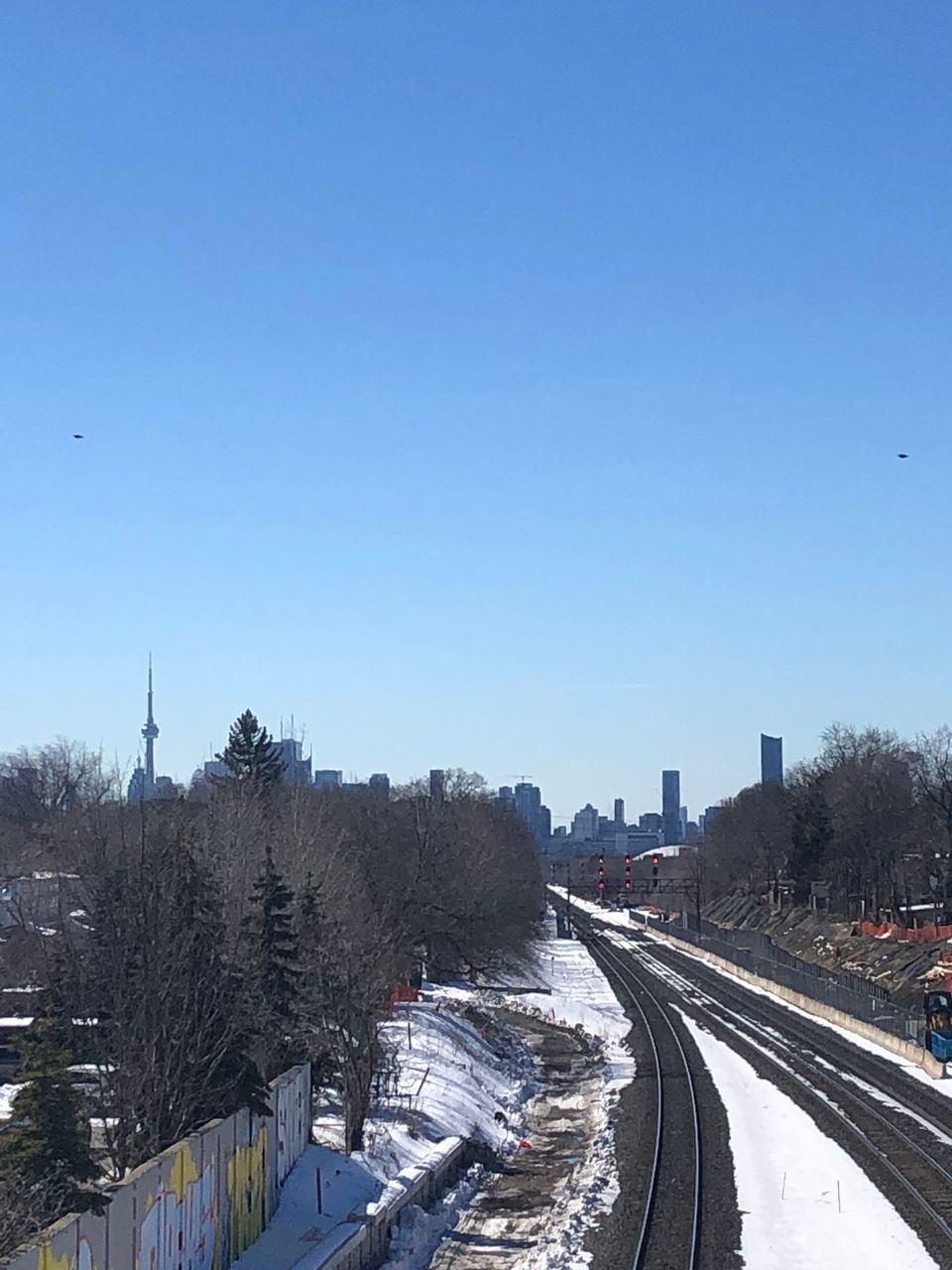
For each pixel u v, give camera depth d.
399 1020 56.06
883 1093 51.84
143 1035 26.69
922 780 123.62
